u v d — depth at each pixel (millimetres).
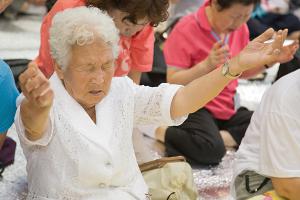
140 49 2453
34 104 1459
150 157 2451
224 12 2686
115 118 1733
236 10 2656
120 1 2033
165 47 2824
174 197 1979
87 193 1688
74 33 1581
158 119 1787
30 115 1512
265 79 4145
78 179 1675
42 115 1503
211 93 1704
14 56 4145
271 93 1887
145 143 2773
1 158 2504
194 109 1747
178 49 2770
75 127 1661
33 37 4719
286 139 1777
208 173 2709
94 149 1659
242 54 1640
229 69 1652
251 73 2996
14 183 2461
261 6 4797
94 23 1606
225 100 2980
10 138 2605
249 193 1966
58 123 1653
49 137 1619
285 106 1790
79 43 1577
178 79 2672
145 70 2531
